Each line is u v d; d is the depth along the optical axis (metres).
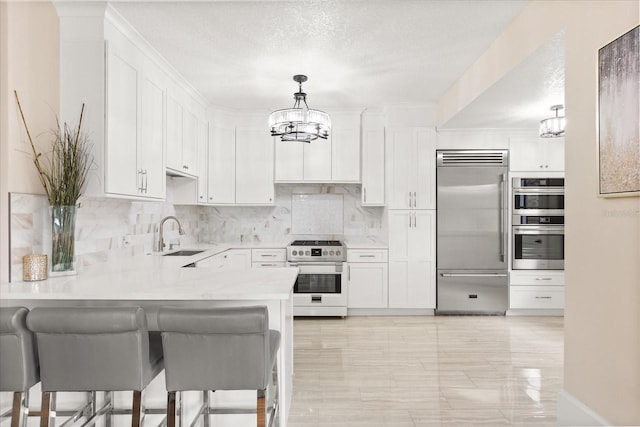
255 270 2.61
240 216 5.39
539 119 4.23
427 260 4.81
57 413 2.04
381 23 2.68
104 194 2.38
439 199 4.81
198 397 2.18
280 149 4.95
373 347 3.71
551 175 4.81
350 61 3.31
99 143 2.38
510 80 2.94
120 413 2.09
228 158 4.85
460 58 3.28
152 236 3.92
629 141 1.74
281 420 2.13
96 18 2.38
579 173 2.11
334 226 5.38
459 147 4.80
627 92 1.75
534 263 4.82
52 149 2.36
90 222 2.84
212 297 1.92
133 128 2.73
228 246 4.66
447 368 3.21
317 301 4.72
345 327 4.36
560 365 3.27
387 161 4.84
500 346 3.73
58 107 2.39
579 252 2.12
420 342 3.84
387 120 4.83
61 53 2.39
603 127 1.90
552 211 4.82
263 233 5.39
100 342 1.68
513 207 4.82
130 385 1.69
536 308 4.82
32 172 2.25
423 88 4.11
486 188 4.81
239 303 2.15
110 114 2.42
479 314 4.89
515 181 4.80
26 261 2.14
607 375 1.92
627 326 1.80
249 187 4.90
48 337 1.68
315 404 2.62
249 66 3.39
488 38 2.92
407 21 2.65
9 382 1.68
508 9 2.53
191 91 3.99
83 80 2.39
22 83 2.16
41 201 2.33
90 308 1.67
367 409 2.55
